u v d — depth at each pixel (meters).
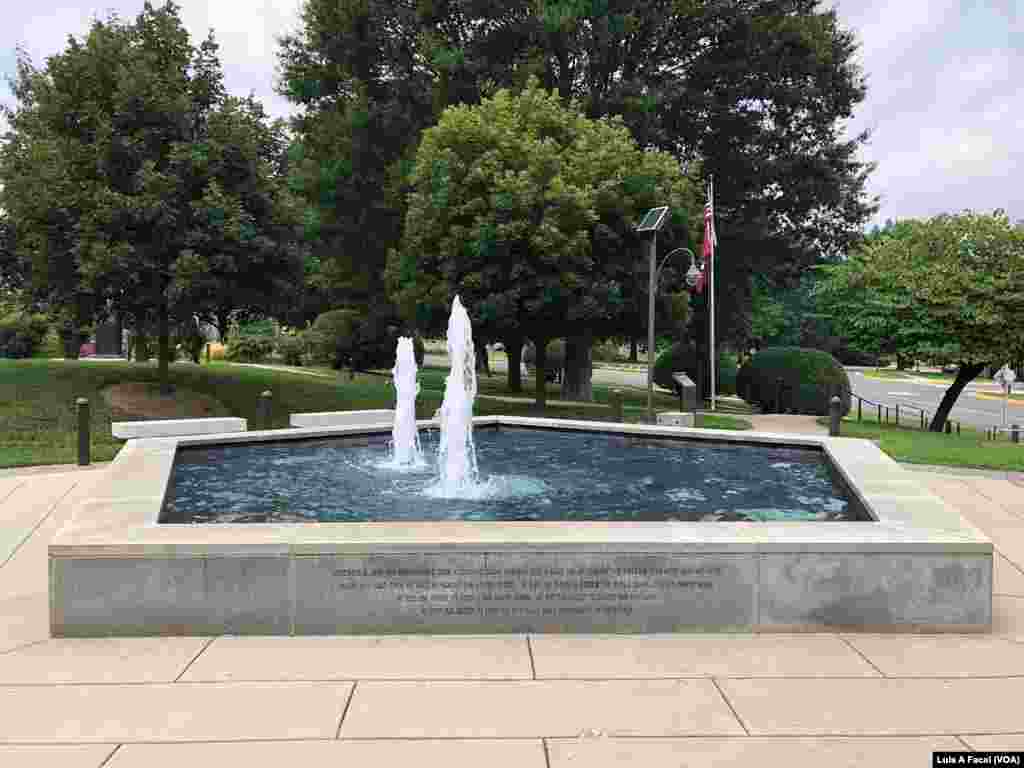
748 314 33.53
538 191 18.66
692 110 26.31
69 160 16.73
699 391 31.45
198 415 18.17
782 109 27.55
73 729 4.08
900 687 4.61
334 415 14.23
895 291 23.19
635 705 4.36
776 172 26.83
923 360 23.22
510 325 19.77
